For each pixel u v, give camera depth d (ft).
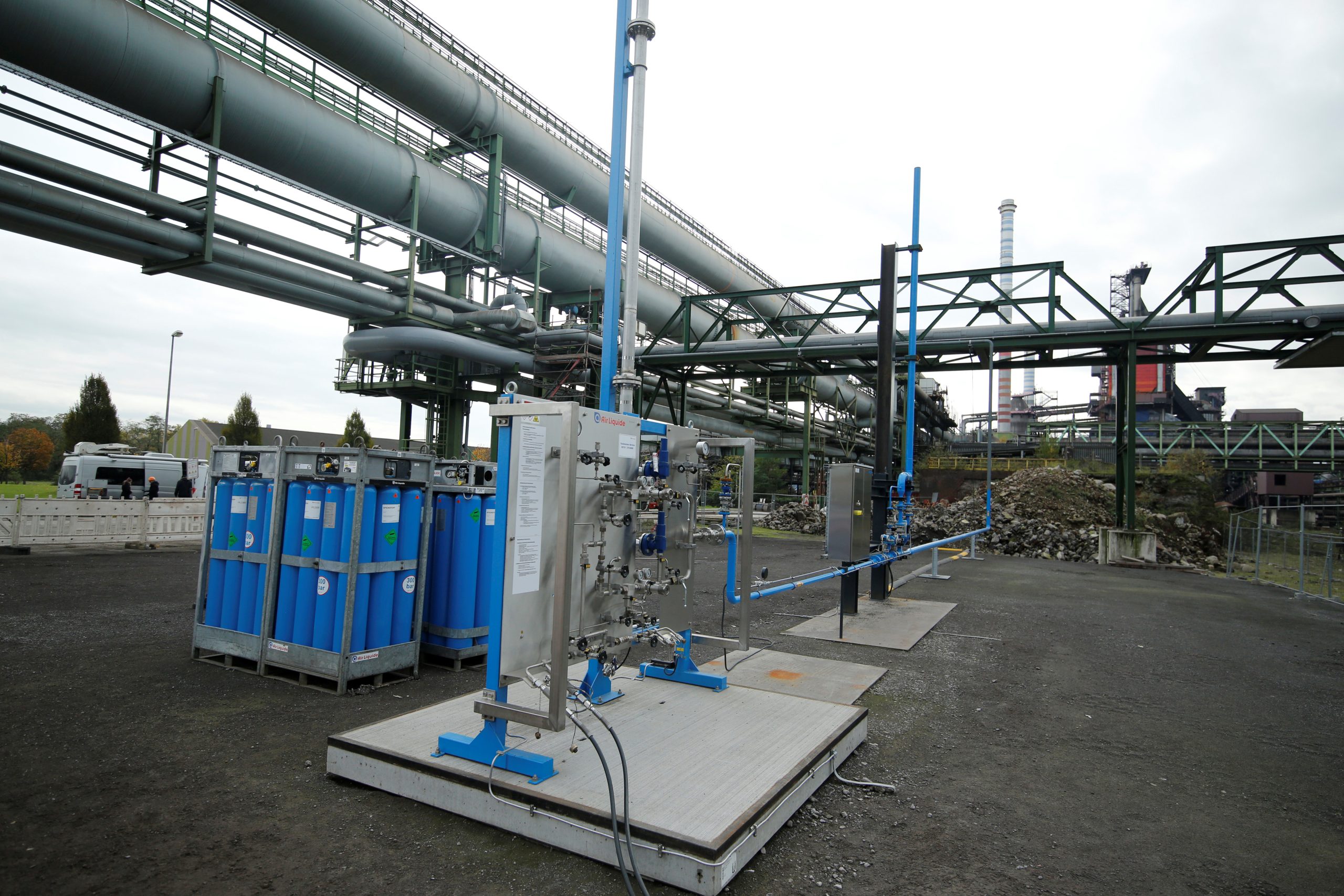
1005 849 11.02
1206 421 184.75
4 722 15.03
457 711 14.23
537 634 12.19
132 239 42.55
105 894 8.98
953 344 60.13
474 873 9.73
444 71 56.90
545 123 69.87
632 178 17.28
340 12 49.08
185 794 11.94
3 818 10.90
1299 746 16.33
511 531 11.63
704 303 86.43
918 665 22.75
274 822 11.03
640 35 17.15
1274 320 51.85
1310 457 121.90
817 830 11.47
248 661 20.12
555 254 69.67
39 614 26.13
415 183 56.03
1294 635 30.55
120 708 16.15
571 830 10.24
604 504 13.89
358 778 12.29
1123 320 56.34
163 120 43.01
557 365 69.72
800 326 84.38
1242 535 76.95
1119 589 44.42
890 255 33.96
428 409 76.59
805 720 14.53
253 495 19.56
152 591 31.73
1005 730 16.83
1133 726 17.46
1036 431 154.30
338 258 52.95
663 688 16.69
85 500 46.85
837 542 30.09
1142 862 10.75
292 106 47.39
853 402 135.23
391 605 18.76
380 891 9.25
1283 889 10.09
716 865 9.16
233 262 47.16
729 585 18.02
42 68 38.11
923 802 12.67
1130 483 58.13
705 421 108.27
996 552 69.82
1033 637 28.07
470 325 63.98
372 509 18.11
